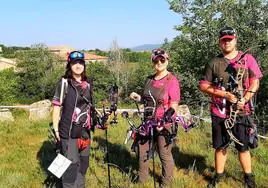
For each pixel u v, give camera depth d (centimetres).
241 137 468
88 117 440
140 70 3716
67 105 431
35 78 6134
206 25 1405
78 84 437
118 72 4431
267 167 577
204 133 798
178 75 1473
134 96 512
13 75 6097
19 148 735
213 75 470
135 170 567
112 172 573
